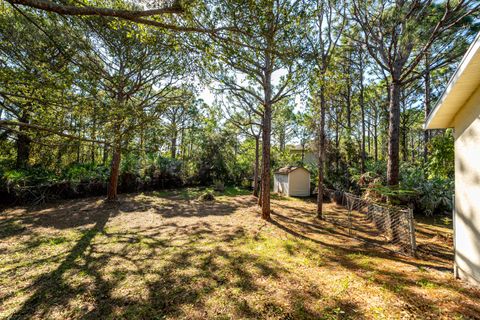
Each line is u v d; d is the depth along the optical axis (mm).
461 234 3133
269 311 2545
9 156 9570
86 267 3721
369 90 12992
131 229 5965
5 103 4527
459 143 3176
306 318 2412
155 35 3768
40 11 3957
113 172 9156
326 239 5430
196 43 3295
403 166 10562
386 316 2367
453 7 5266
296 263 3930
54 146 4484
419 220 7379
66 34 4430
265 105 7441
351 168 10531
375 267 3758
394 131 6109
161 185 13906
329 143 11953
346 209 9102
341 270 3637
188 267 3730
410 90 13273
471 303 2516
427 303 2561
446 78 11586
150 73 8023
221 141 16078
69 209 8016
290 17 3199
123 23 3699
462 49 5789
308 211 8742
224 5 2824
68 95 3959
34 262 3895
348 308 2553
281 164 18516
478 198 2834
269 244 4965
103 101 4352
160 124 5699
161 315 2510
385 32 5902
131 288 3078
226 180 16562
